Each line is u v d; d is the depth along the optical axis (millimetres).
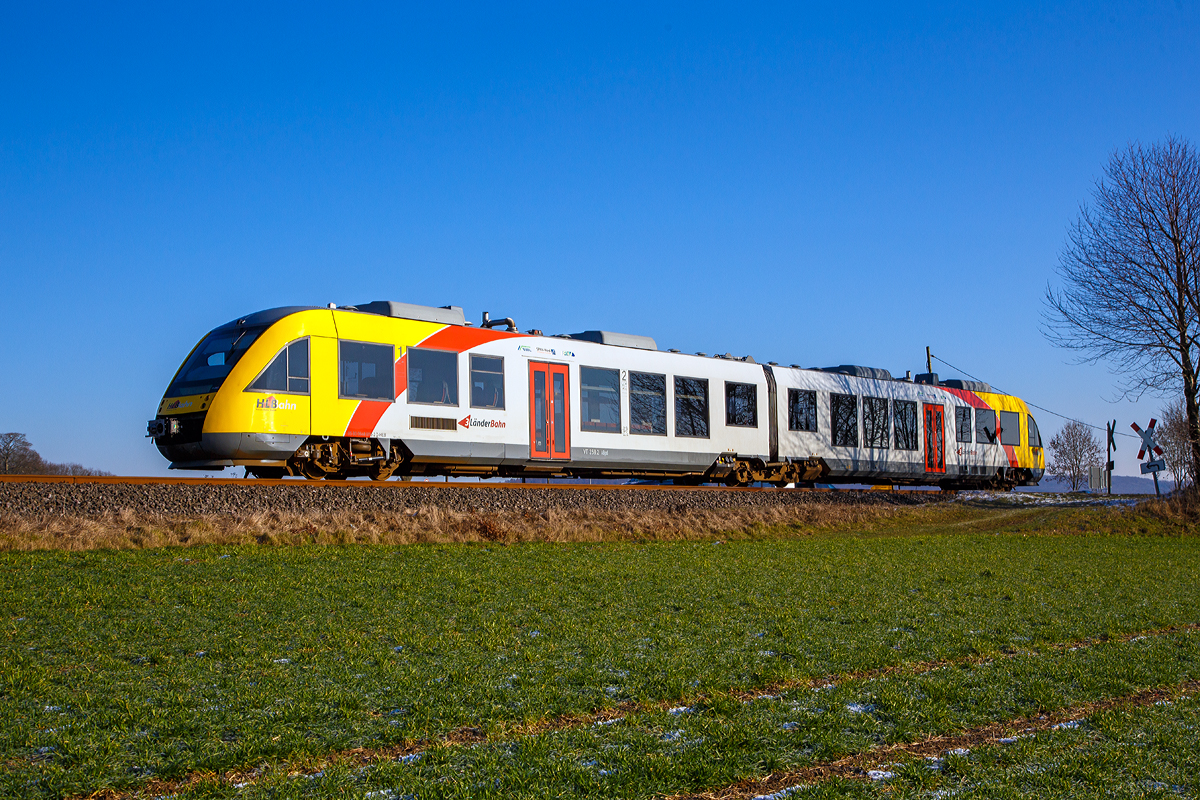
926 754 6383
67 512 16438
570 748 6258
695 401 26578
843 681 8328
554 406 23297
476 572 14039
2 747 6059
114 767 5738
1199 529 27000
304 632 9602
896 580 15086
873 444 31734
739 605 12148
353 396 19891
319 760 6016
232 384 18625
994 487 37656
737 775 5812
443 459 21328
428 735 6496
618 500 23266
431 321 21766
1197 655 9883
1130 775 6008
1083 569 17656
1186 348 30812
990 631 10938
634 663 8641
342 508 18453
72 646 8703
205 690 7371
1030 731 6984
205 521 16328
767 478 28734
